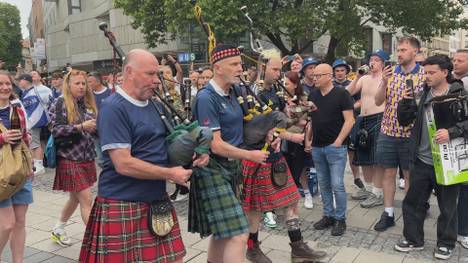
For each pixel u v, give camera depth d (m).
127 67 2.33
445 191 3.73
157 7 16.09
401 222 4.69
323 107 4.25
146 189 2.40
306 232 4.48
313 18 14.11
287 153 4.97
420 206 3.90
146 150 2.38
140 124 2.34
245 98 3.13
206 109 2.86
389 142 4.39
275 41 17.03
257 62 4.02
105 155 2.40
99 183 2.46
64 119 3.80
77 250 4.12
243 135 3.07
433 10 15.46
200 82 6.27
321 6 14.70
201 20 3.36
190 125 2.47
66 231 4.61
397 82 4.33
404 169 4.33
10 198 3.21
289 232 3.67
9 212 3.20
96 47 31.50
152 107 2.47
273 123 3.07
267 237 4.35
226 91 3.00
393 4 15.01
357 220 4.80
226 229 2.80
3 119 3.18
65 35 39.25
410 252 3.92
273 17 14.40
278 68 3.75
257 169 3.46
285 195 3.53
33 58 45.78
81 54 33.25
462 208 4.00
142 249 2.40
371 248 4.03
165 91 2.70
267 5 14.83
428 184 3.83
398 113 3.90
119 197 2.37
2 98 3.19
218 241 2.99
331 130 4.24
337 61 6.05
